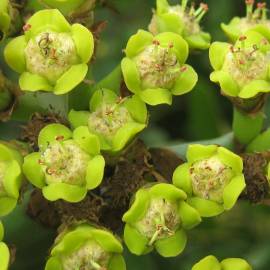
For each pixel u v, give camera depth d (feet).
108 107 0.37
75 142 0.36
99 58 0.52
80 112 0.38
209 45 0.41
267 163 0.38
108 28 0.54
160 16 0.40
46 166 0.36
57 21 0.37
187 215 0.36
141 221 0.36
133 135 0.37
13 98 0.38
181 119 0.52
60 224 0.38
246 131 0.40
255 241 0.47
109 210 0.37
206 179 0.36
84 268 0.35
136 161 0.38
